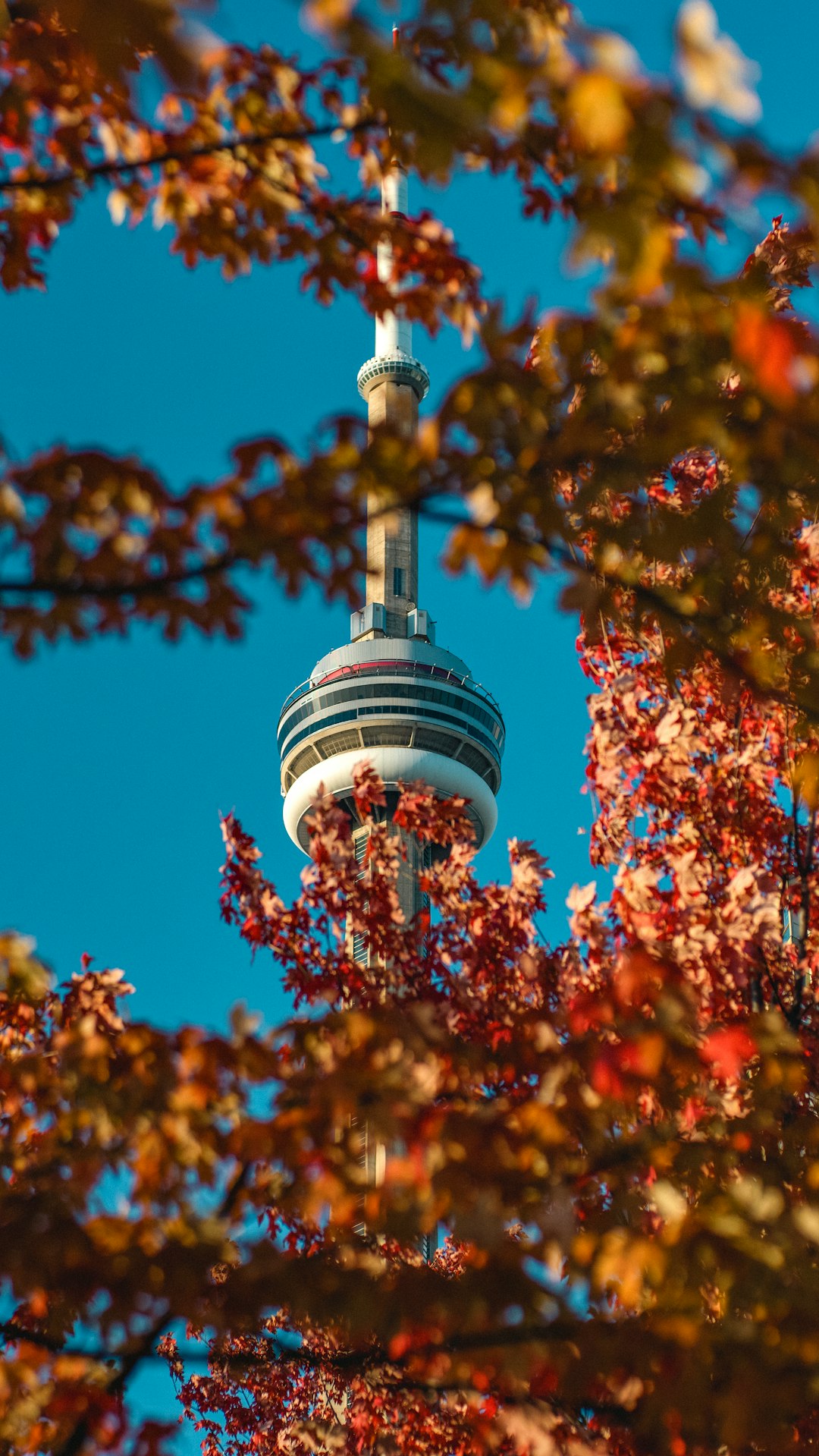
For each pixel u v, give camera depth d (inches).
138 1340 861.8
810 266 1157.1
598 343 731.4
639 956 1015.0
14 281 1063.6
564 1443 996.6
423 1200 856.9
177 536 807.1
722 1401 770.2
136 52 575.8
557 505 783.1
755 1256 817.5
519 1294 831.7
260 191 1018.1
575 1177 902.4
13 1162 923.4
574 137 602.5
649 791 1628.9
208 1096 920.9
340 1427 1567.4
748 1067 1156.5
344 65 934.4
